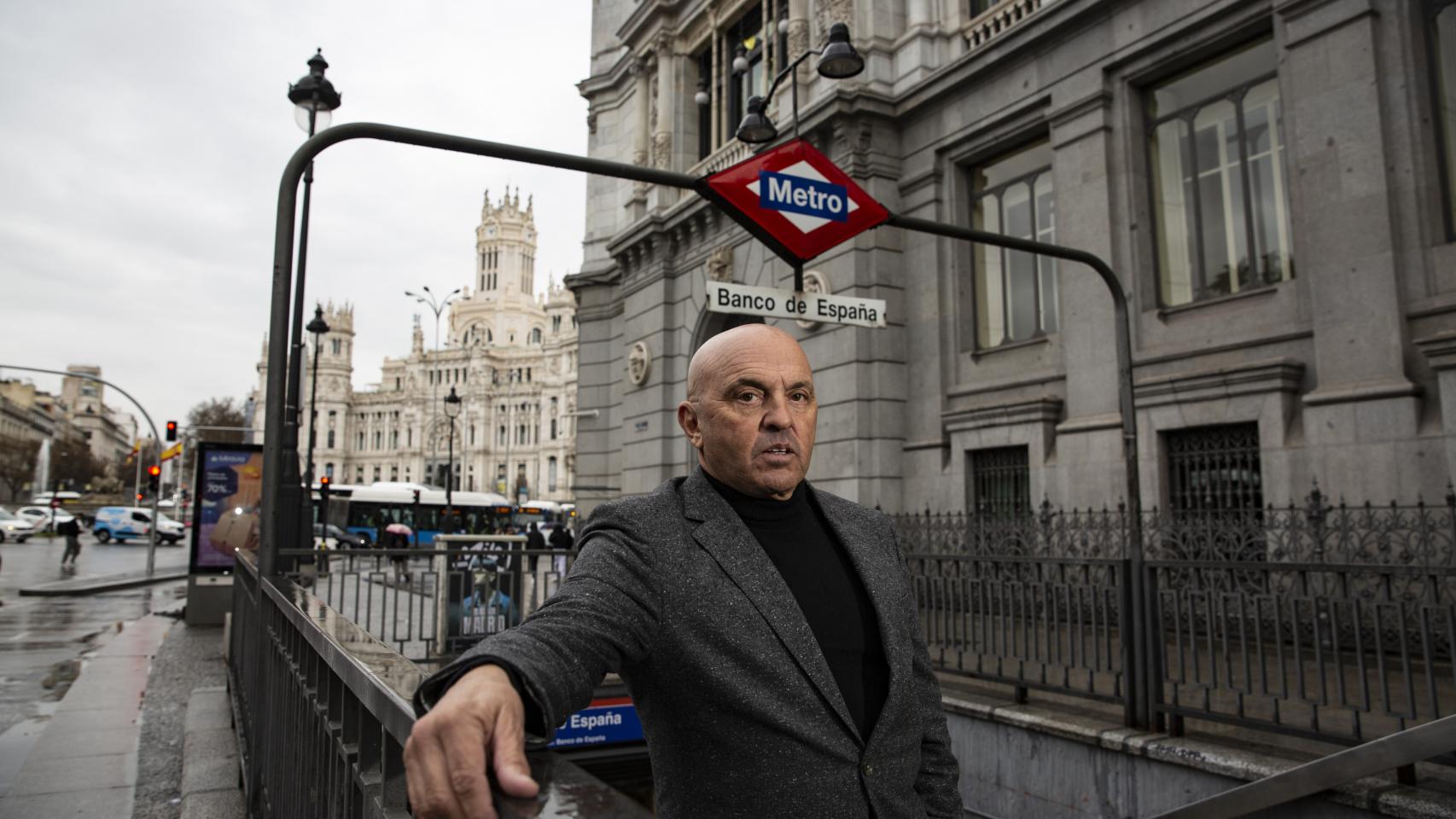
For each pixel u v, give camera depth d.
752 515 1.78
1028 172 13.05
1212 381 9.75
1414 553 7.48
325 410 145.00
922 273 14.08
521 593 8.73
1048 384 12.12
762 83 17.73
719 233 17.84
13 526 46.81
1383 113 8.68
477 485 130.62
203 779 5.88
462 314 151.12
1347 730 4.95
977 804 6.03
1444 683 5.79
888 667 1.72
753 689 1.53
